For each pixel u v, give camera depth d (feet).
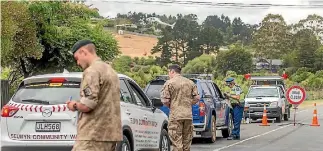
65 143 38.86
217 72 306.96
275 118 114.21
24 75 96.84
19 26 79.66
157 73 178.50
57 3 91.66
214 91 73.26
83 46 27.14
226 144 67.56
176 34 371.35
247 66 317.42
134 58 317.63
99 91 26.68
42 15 87.97
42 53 89.76
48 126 39.24
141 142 44.60
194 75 76.64
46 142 39.06
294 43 417.90
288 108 120.88
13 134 39.60
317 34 460.96
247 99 114.01
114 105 27.12
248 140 72.74
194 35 382.42
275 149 61.36
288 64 385.09
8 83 84.64
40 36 91.30
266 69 365.81
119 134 27.27
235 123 74.23
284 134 81.56
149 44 435.53
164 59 354.33
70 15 100.07
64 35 94.07
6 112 39.91
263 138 75.46
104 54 106.83
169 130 45.88
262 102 112.47
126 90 43.70
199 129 66.39
